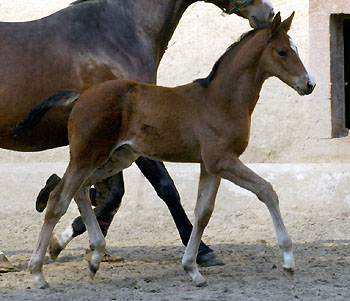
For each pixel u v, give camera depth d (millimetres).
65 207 9148
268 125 15672
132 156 9773
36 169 15586
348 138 15391
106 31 10672
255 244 12609
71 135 9289
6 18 16156
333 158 15438
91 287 9242
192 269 9273
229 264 10688
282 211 14906
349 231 13648
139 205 15156
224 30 15852
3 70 10281
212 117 9094
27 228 14219
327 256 11336
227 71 9258
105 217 11086
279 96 15656
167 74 15922
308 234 13453
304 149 15555
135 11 10859
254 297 8594
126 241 13250
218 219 14695
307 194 15070
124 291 9000
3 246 12766
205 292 8891
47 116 10297
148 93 9305
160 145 9266
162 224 14562
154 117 9195
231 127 9070
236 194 15156
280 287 9086
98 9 10781
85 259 11141
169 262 11078
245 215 14859
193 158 9320
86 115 9164
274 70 9328
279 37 9297
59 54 10430
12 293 8953
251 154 15703
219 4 11125
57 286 9297
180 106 9211
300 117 15586
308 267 10359
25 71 10312
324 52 15422
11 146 10648
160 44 11102
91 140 9148
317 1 15406
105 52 10547
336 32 15758
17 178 15500
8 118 10312
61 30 10594
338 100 15820
